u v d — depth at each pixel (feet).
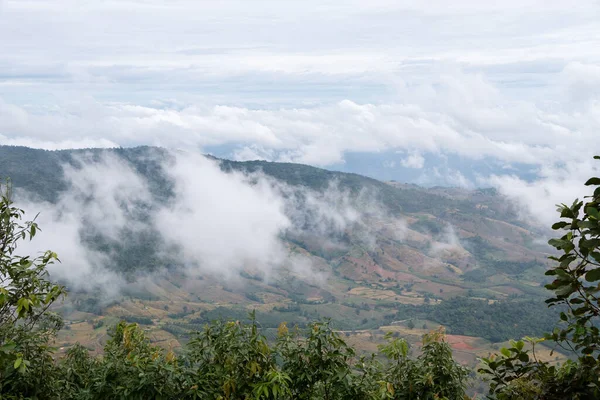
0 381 12.03
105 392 13.69
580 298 8.84
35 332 13.15
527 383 9.73
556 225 9.01
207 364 13.89
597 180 8.80
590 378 9.23
